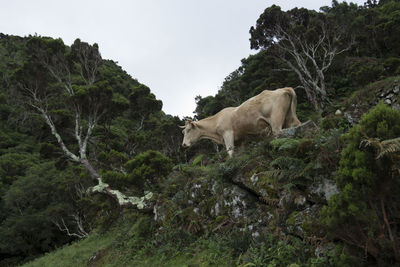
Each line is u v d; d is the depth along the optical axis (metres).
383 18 26.48
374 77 16.78
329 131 5.70
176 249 6.66
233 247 5.18
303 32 23.20
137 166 10.65
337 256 3.60
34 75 17.89
